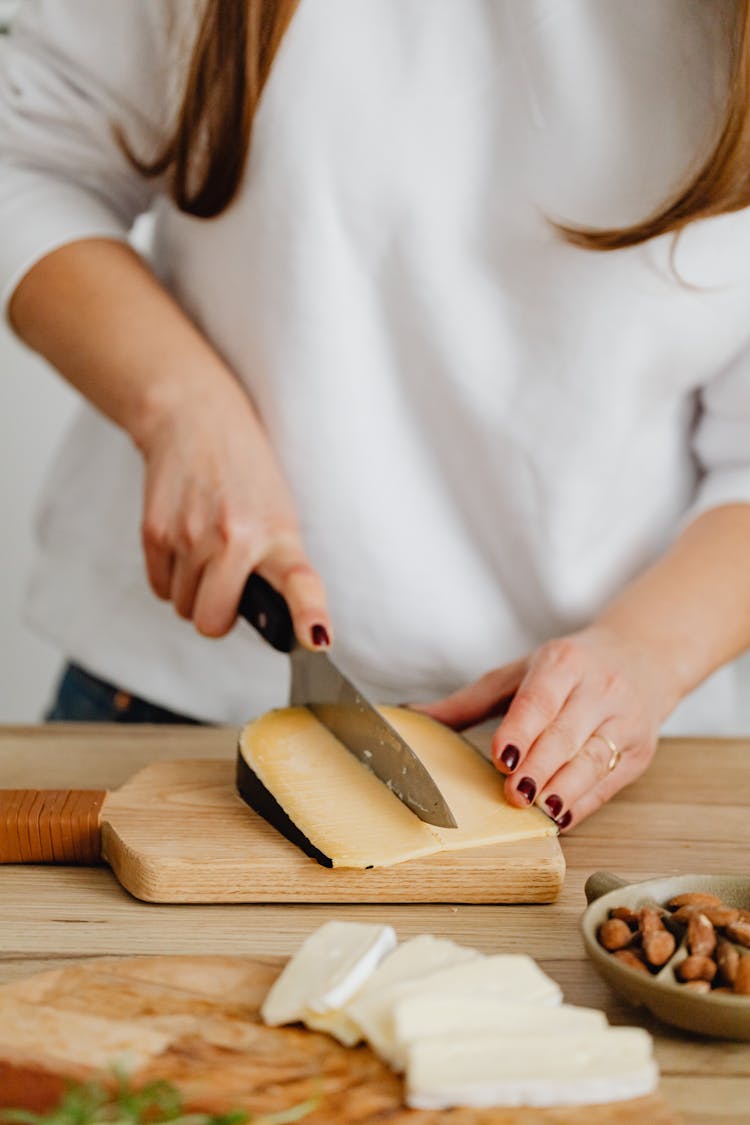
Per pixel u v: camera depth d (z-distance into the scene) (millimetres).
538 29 1084
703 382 1249
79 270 1242
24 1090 721
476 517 1283
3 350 2195
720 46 1054
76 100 1272
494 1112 693
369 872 940
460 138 1134
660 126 1091
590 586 1293
